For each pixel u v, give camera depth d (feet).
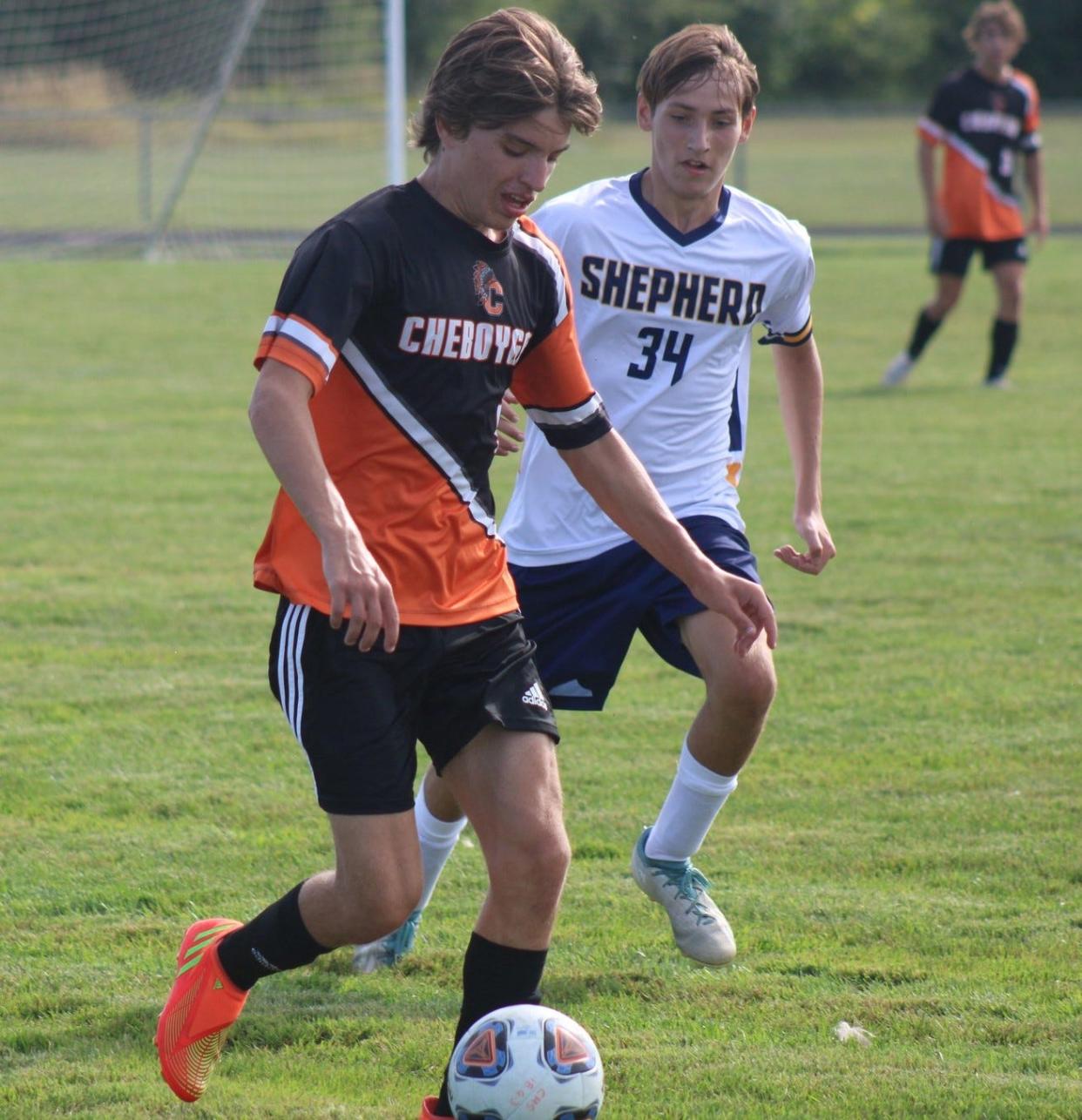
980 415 132.16
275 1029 38.50
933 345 172.45
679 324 44.37
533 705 33.78
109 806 53.42
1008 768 57.36
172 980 40.93
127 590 81.35
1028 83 141.79
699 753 41.68
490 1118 30.83
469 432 33.50
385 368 32.48
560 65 31.48
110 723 62.03
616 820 52.70
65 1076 35.91
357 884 32.17
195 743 59.93
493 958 32.65
